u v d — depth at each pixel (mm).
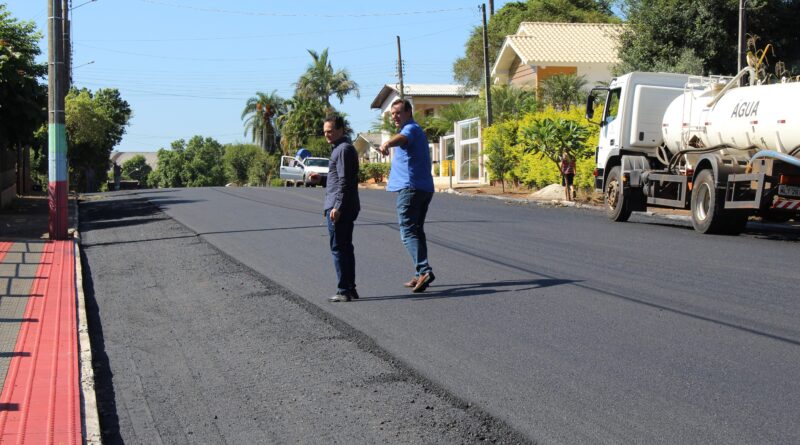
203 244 14211
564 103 39250
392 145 8812
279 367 6398
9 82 21859
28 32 27453
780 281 9469
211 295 9477
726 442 4566
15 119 22406
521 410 5195
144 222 19219
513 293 8914
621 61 35844
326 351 6797
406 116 9141
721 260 11258
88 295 9820
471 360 6344
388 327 7512
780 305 8062
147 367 6574
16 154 32781
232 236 15266
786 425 4793
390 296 8969
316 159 46500
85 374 6203
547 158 29734
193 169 135000
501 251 12336
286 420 5207
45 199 30844
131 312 8734
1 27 26547
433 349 6707
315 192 32500
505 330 7238
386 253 12297
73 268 11711
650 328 7188
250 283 10094
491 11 66562
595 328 7223
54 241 15273
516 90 42125
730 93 16141
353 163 8633
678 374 5824
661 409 5121
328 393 5703
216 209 22484
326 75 74000
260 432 5023
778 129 14250
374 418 5168
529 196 28641
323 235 14922
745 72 16109
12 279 10688
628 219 19328
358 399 5547
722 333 6961
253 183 83875
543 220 17922
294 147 71875
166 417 5379
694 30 32156
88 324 8203
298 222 17594
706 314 7691
